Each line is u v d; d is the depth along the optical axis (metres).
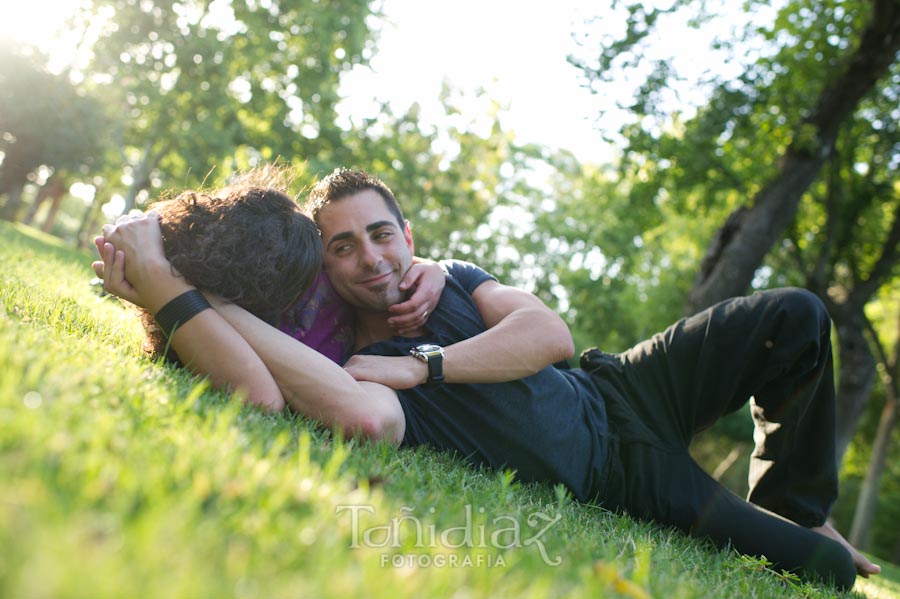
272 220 2.80
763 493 3.51
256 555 1.07
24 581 0.75
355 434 2.68
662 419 3.38
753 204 14.11
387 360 3.01
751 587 2.40
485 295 3.33
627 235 29.03
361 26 23.70
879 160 19.56
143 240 2.70
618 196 22.47
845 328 18.84
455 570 1.26
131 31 23.14
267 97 24.41
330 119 24.23
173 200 2.93
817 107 14.28
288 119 24.47
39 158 25.50
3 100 24.23
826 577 3.10
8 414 1.23
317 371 2.70
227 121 24.23
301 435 2.09
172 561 0.95
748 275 13.88
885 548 34.38
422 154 25.69
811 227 20.23
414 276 3.19
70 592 0.77
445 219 26.52
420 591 1.10
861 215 19.59
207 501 1.24
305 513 1.31
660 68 15.05
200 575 0.93
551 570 1.45
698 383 3.38
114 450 1.30
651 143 15.95
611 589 1.48
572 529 2.16
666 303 27.28
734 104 15.23
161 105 23.05
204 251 2.68
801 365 3.32
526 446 3.08
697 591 1.84
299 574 1.06
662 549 2.50
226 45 23.08
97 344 2.60
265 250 2.75
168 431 1.57
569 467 3.14
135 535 0.96
